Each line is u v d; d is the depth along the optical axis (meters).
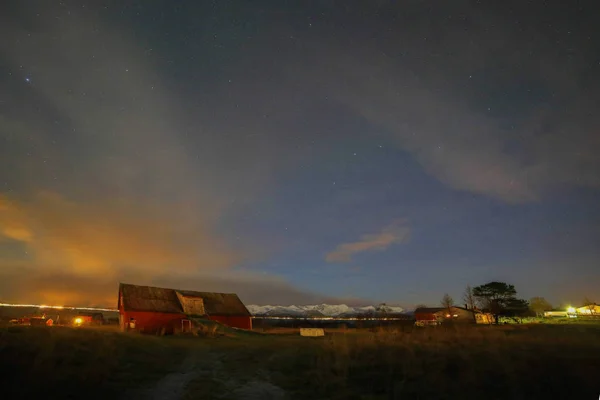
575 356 16.16
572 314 59.56
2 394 11.41
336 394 13.31
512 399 12.17
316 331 36.75
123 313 40.91
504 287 55.56
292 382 14.69
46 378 12.91
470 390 13.08
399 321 50.34
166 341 25.09
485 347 18.80
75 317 48.38
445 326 40.00
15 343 16.45
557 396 12.20
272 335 36.22
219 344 24.09
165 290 46.50
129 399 12.23
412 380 14.37
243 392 13.53
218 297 50.06
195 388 13.72
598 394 12.11
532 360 15.73
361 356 17.97
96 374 14.03
